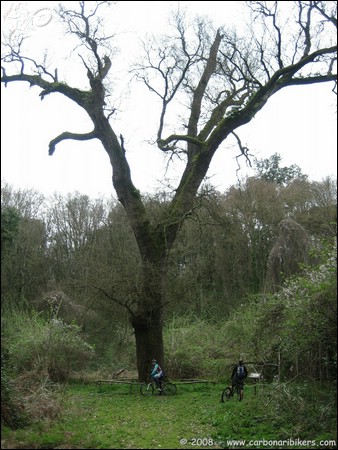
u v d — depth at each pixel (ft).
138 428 43.45
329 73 67.77
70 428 40.78
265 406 43.16
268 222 131.44
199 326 98.17
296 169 167.94
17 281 120.67
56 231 146.51
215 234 123.75
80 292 100.07
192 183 75.10
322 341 43.37
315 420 37.55
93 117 74.84
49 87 75.92
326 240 50.55
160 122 81.87
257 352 67.77
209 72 82.99
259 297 98.07
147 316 72.79
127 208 74.64
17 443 35.14
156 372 66.18
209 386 72.84
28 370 72.84
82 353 80.38
